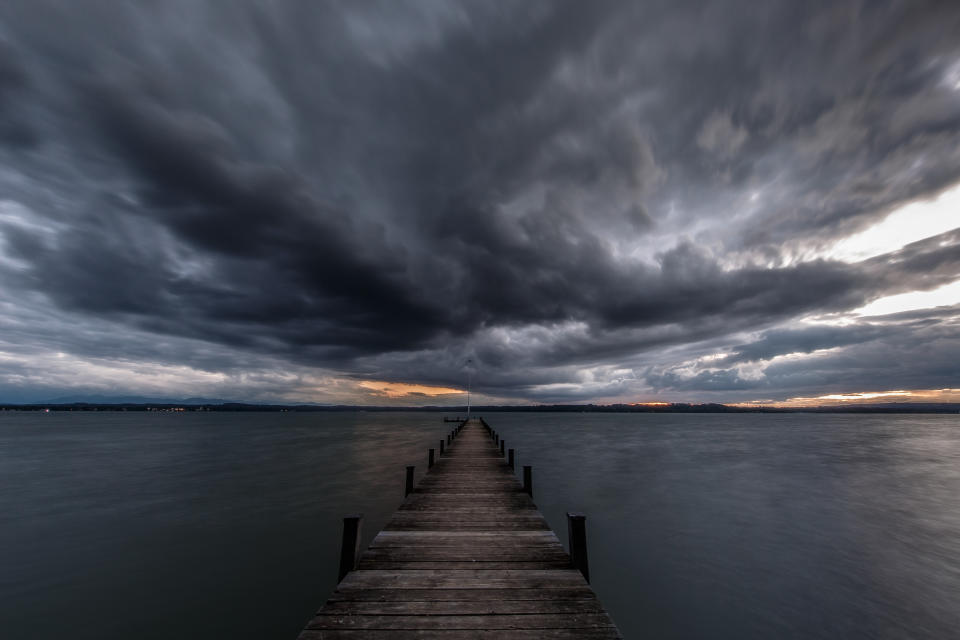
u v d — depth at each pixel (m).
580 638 3.96
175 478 23.25
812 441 53.34
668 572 10.54
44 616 8.23
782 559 11.38
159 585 9.59
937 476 25.11
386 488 20.05
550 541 6.74
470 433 33.59
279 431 73.62
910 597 9.26
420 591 4.88
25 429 82.38
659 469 26.55
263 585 9.59
